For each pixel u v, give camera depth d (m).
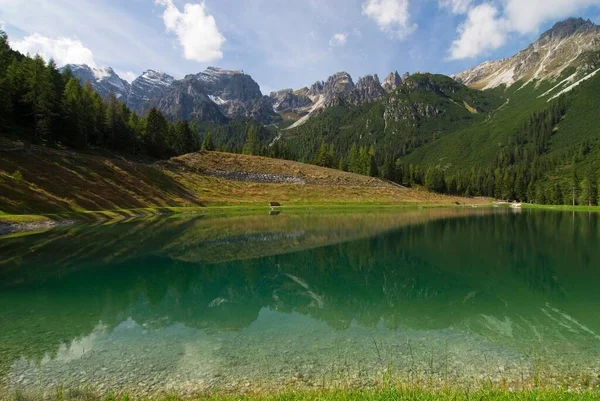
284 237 46.66
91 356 13.56
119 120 112.38
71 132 94.88
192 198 95.31
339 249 38.81
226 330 16.48
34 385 11.44
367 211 95.94
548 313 19.11
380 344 14.83
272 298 22.02
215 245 40.34
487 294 22.94
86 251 35.75
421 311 19.55
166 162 110.94
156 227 54.91
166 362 13.05
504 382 11.63
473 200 158.38
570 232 54.09
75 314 18.67
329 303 21.03
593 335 15.98
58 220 55.84
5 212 51.88
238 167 123.00
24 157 69.06
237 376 12.01
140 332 16.20
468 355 13.75
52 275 26.91
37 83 90.19
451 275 27.95
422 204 125.38
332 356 13.59
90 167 80.94
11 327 16.73
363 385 11.38
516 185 173.75
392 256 35.41
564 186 165.38
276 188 116.88
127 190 82.38
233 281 26.05
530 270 29.58
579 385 11.45
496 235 50.31
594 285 25.02
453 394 9.69
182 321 17.77
